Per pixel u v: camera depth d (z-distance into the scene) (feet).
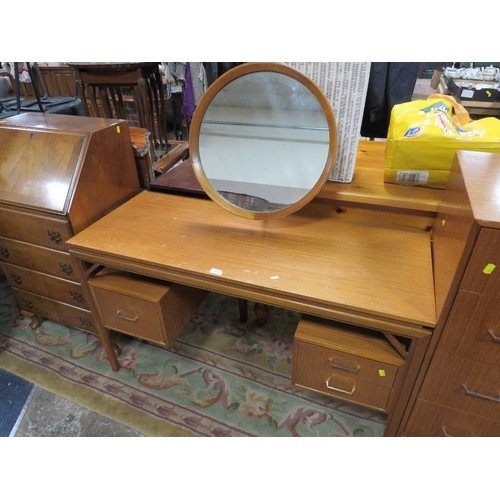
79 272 3.93
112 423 4.14
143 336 4.13
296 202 3.51
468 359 2.65
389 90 4.84
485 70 7.86
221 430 4.04
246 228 3.76
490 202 2.27
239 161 3.57
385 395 3.18
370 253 3.27
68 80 13.01
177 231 3.76
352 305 2.70
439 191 3.55
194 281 3.23
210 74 4.75
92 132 4.00
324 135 3.22
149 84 7.67
